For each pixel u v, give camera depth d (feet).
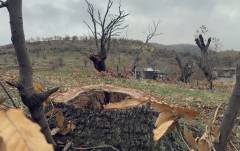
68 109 8.93
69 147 5.51
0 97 3.28
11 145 2.21
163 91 67.51
